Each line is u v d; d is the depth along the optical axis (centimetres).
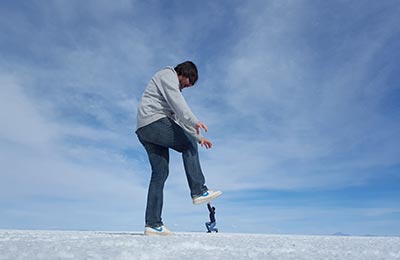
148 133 282
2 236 181
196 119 275
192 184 292
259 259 100
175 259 96
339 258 105
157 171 284
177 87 279
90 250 108
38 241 139
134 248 119
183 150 292
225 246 141
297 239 215
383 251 127
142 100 289
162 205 279
